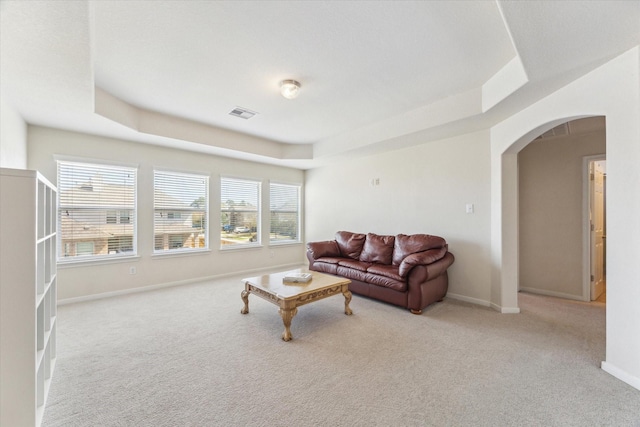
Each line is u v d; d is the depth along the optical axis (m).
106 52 2.31
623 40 1.75
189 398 1.73
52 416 1.57
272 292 2.72
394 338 2.58
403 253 3.81
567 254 3.91
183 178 4.68
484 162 3.57
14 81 2.26
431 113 3.43
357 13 1.87
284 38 2.14
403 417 1.57
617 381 1.89
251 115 3.83
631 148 1.84
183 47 2.25
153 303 3.58
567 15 1.55
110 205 3.95
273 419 1.55
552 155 4.04
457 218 3.84
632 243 1.83
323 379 1.93
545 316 3.14
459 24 1.99
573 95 2.26
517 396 1.74
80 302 3.61
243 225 5.50
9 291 1.28
